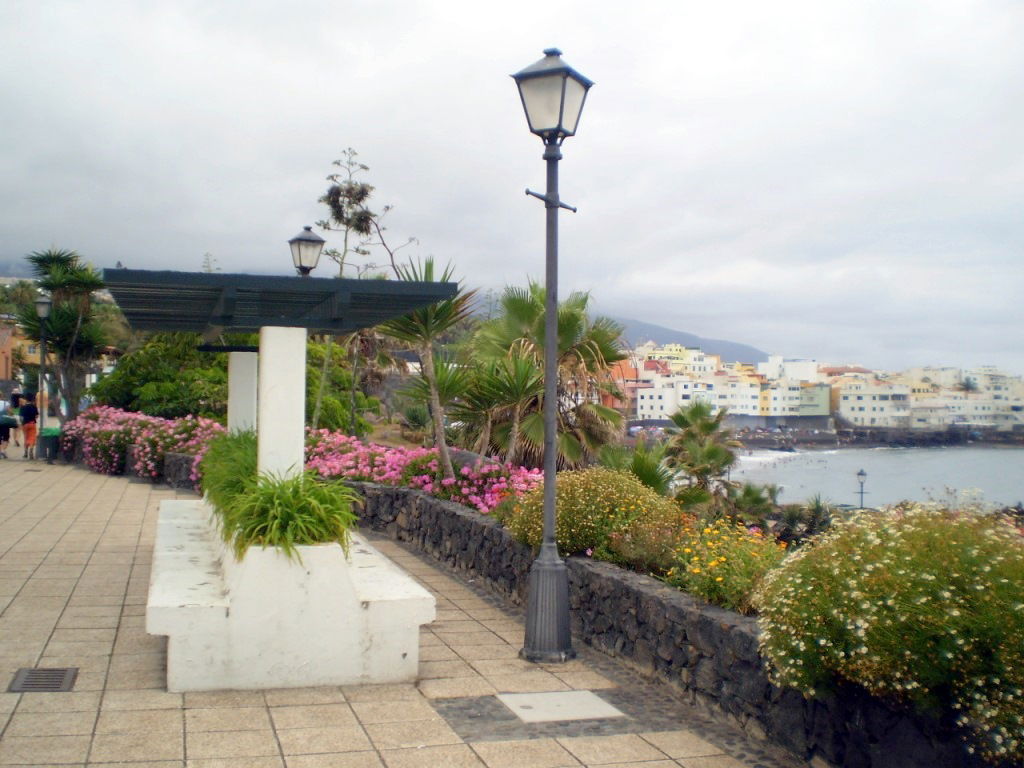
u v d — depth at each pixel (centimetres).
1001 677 331
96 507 1369
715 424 2066
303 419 648
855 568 379
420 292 628
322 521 573
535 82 624
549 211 649
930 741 362
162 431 1788
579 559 723
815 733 432
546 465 654
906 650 346
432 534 1068
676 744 473
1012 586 337
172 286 585
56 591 775
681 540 688
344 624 560
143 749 437
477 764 439
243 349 972
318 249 1114
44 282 2372
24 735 448
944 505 409
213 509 770
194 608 532
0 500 1433
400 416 2655
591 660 643
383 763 435
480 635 711
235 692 534
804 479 5088
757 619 512
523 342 1300
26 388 4244
